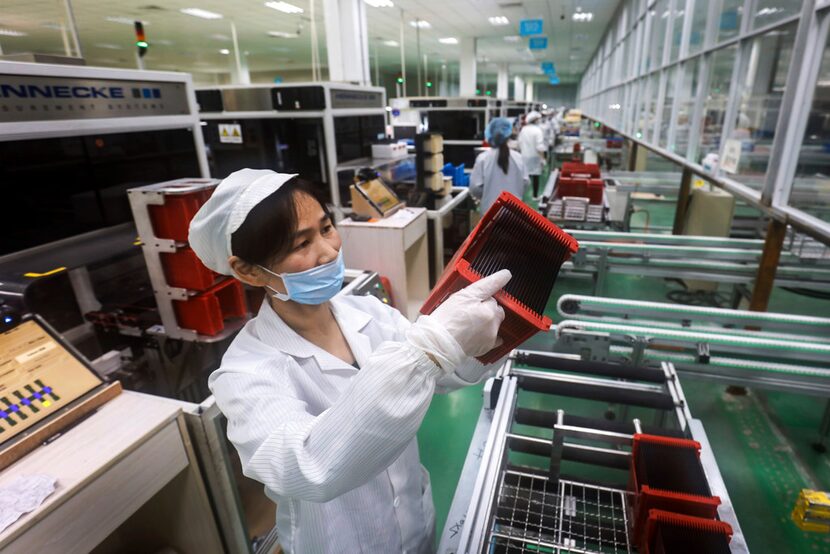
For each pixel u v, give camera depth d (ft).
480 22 32.04
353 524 2.57
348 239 8.85
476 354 1.87
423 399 1.71
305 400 2.41
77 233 5.49
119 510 3.30
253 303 6.19
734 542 3.06
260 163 10.44
